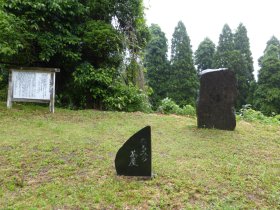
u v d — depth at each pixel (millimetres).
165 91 30047
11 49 9789
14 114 9383
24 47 10461
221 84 8734
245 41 34188
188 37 31094
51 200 4883
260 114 11641
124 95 11758
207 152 6988
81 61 11859
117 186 5266
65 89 12039
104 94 11516
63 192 5105
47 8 10594
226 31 34688
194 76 30109
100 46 11359
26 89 10023
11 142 6945
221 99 8773
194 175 5754
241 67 30844
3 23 9578
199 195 5109
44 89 10078
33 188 5270
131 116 10188
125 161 5637
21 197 4996
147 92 14375
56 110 10398
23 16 10383
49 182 5438
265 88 27062
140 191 5152
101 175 5672
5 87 12586
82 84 11242
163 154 6824
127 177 5605
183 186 5324
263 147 7551
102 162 6156
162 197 4988
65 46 11148
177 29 31500
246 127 9414
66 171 5793
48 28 11070
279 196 5191
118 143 7277
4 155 6359
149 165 5566
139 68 13867
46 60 11031
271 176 5891
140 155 5590
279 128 9680
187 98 29359
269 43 33938
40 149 6637
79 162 6109
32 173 5730
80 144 6984
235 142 7730
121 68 12820
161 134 8312
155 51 30547
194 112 12523
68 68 11859
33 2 10320
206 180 5574
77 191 5137
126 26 13164
